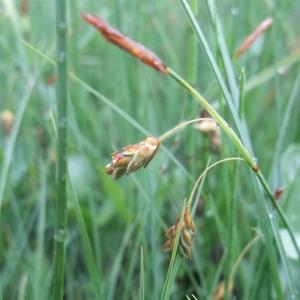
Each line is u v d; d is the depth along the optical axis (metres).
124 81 0.17
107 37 0.09
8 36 0.23
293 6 0.24
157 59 0.09
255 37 0.12
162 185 0.14
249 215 0.15
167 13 0.23
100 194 0.17
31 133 0.18
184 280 0.14
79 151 0.17
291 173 0.14
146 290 0.12
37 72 0.15
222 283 0.12
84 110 0.19
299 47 0.22
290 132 0.17
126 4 0.20
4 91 0.21
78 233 0.15
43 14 0.23
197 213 0.14
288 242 0.11
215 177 0.16
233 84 0.10
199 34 0.09
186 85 0.08
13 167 0.17
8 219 0.16
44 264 0.14
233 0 0.22
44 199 0.14
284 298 0.10
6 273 0.14
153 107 0.18
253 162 0.08
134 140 0.17
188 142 0.13
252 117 0.18
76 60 0.18
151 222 0.12
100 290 0.10
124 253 0.15
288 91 0.19
